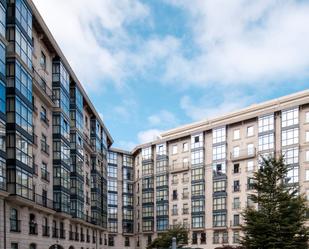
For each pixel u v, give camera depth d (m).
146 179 78.69
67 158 42.16
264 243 28.59
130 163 86.06
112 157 83.31
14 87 29.00
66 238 42.50
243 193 61.00
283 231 28.31
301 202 29.95
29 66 32.50
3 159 27.08
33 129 34.00
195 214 67.44
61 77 40.94
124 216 82.56
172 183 73.06
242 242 30.28
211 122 70.50
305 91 58.78
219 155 65.50
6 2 29.06
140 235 78.56
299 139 55.44
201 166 68.00
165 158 75.06
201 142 68.81
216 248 61.12
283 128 57.41
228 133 65.19
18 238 29.61
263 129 59.69
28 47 32.38
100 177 62.69
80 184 48.34
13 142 28.59
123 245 81.25
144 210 78.00
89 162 56.97
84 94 51.78
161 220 73.75
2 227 27.09
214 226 64.00
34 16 34.47
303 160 54.75
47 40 37.84
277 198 29.38
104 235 67.56
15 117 28.83
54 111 39.97
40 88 35.03
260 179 30.20
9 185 28.12
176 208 71.50
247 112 65.31
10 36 29.36
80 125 49.16
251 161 60.88
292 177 54.84
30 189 31.23
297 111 56.19
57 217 39.91
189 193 69.44
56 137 39.72
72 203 45.47
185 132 72.69
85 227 52.47
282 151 56.81
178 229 61.12
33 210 33.22
